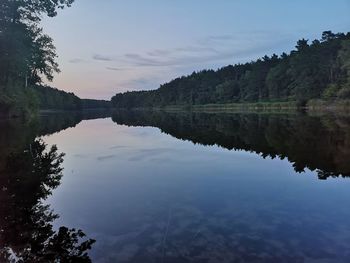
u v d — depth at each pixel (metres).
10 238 5.25
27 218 6.11
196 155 13.40
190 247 4.69
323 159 11.39
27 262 4.46
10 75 39.06
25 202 7.14
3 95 35.62
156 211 6.32
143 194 7.60
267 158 12.09
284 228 5.36
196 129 27.14
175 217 5.95
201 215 6.04
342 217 5.85
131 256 4.47
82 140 19.47
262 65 103.12
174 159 12.57
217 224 5.56
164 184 8.55
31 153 13.96
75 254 4.58
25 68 37.34
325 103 62.28
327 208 6.36
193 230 5.31
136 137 21.31
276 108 80.69
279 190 7.75
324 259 4.32
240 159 12.14
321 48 72.00
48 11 25.53
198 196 7.35
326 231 5.21
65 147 16.20
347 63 60.00
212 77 135.62
